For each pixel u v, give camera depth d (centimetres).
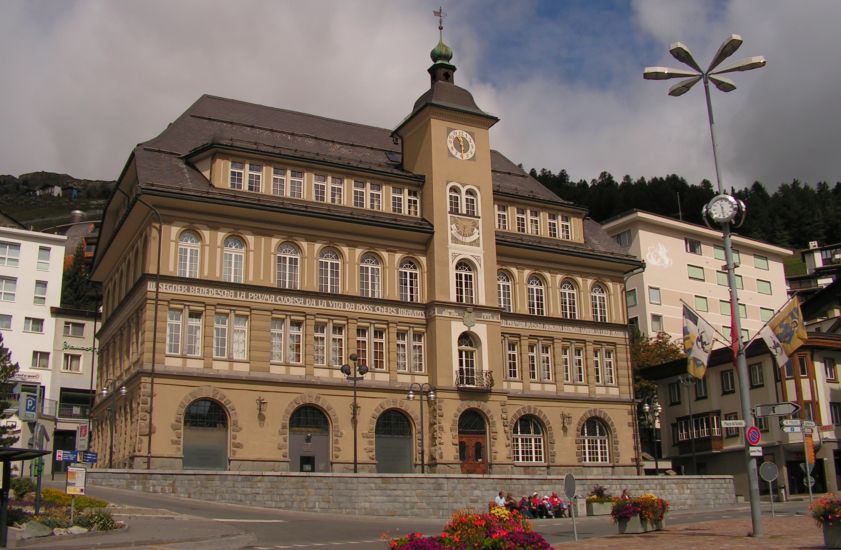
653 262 9900
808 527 2980
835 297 8281
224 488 4091
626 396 6594
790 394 6619
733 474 7050
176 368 4941
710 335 3178
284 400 5219
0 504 2402
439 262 5838
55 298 8681
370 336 5603
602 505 4716
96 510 2902
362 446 5394
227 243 5309
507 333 6238
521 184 7050
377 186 5953
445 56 6538
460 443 5688
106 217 6556
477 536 1841
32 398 3278
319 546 2680
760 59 2917
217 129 5881
